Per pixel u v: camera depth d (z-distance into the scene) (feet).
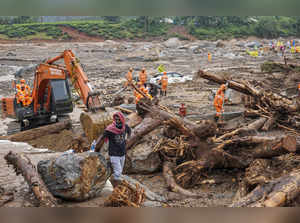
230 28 374.63
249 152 25.63
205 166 25.46
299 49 199.11
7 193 18.76
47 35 327.26
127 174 27.99
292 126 38.32
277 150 24.21
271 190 18.74
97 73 125.39
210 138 26.48
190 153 27.12
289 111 37.47
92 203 18.51
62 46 273.95
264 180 19.89
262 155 25.03
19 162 19.08
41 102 48.34
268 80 72.43
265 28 363.56
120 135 20.88
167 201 22.00
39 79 46.26
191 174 25.38
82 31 344.49
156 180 26.63
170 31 369.50
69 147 33.42
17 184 20.93
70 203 18.45
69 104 47.16
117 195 17.84
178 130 27.84
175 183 24.62
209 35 357.20
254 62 157.07
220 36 352.69
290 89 61.52
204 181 25.27
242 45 272.51
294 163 24.56
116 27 363.97
